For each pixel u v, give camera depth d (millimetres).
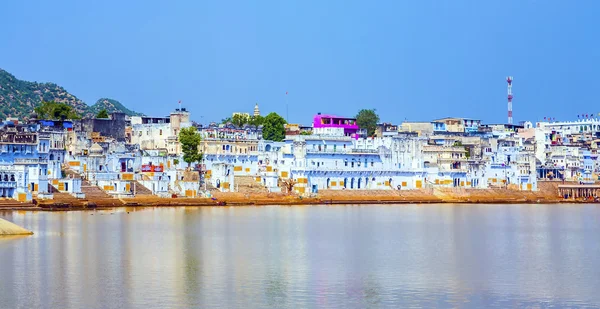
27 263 136125
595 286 123438
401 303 111375
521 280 128250
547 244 176250
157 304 109125
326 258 149125
